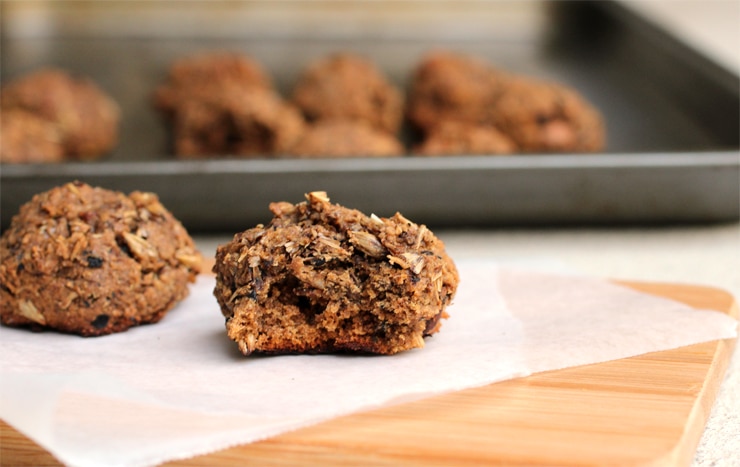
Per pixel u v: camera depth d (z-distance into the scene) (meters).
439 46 0.77
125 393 0.30
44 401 0.29
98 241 0.35
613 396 0.31
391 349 0.33
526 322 0.35
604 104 0.66
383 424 0.30
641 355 0.33
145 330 0.36
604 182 0.47
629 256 0.46
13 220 0.37
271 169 0.45
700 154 0.47
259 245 0.34
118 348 0.34
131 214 0.37
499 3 0.78
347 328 0.33
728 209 0.48
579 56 0.74
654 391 0.31
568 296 0.37
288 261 0.33
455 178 0.46
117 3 0.75
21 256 0.35
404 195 0.46
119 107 0.65
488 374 0.32
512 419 0.30
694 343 0.34
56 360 0.33
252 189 0.46
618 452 0.29
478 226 0.48
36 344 0.34
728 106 0.59
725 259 0.45
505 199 0.47
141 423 0.29
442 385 0.31
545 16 0.78
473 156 0.46
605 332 0.34
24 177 0.45
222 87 0.59
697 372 0.32
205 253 0.45
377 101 0.62
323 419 0.30
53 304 0.35
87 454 0.29
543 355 0.33
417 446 0.29
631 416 0.30
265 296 0.33
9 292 0.35
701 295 0.38
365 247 0.33
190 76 0.65
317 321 0.33
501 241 0.48
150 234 0.36
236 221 0.46
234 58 0.66
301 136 0.54
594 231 0.49
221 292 0.34
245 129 0.56
